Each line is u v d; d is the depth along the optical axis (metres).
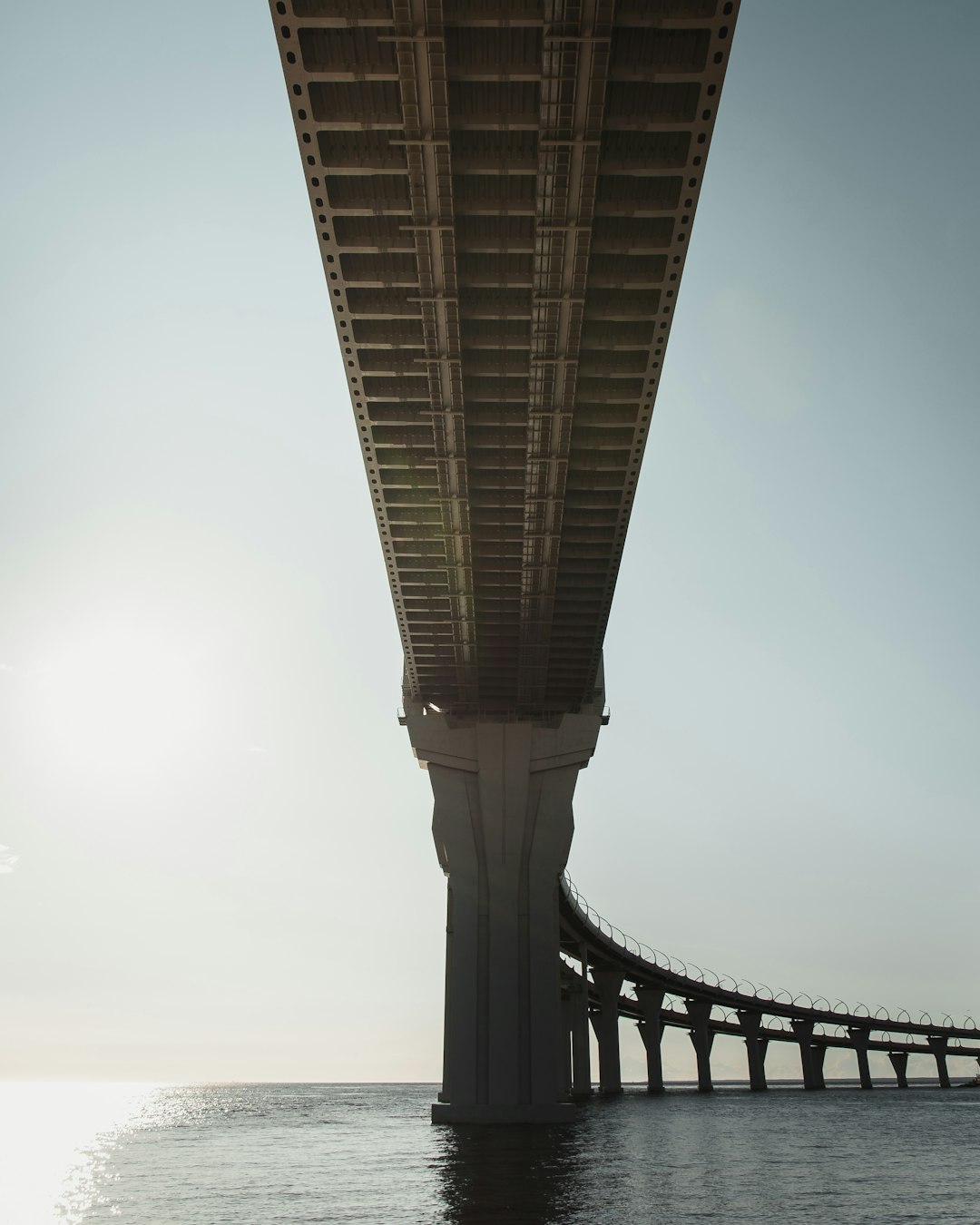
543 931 60.56
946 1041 150.38
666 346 47.75
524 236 43.34
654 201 41.72
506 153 40.53
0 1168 48.28
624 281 44.94
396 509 56.25
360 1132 70.38
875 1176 37.16
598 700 69.19
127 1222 29.08
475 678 67.06
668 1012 130.12
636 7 35.75
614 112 39.16
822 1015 130.50
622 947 100.06
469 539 56.69
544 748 63.78
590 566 60.62
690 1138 52.62
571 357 46.59
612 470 54.44
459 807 62.97
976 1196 31.88
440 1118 57.59
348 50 37.41
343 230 43.19
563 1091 62.81
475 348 48.06
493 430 52.09
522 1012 59.22
